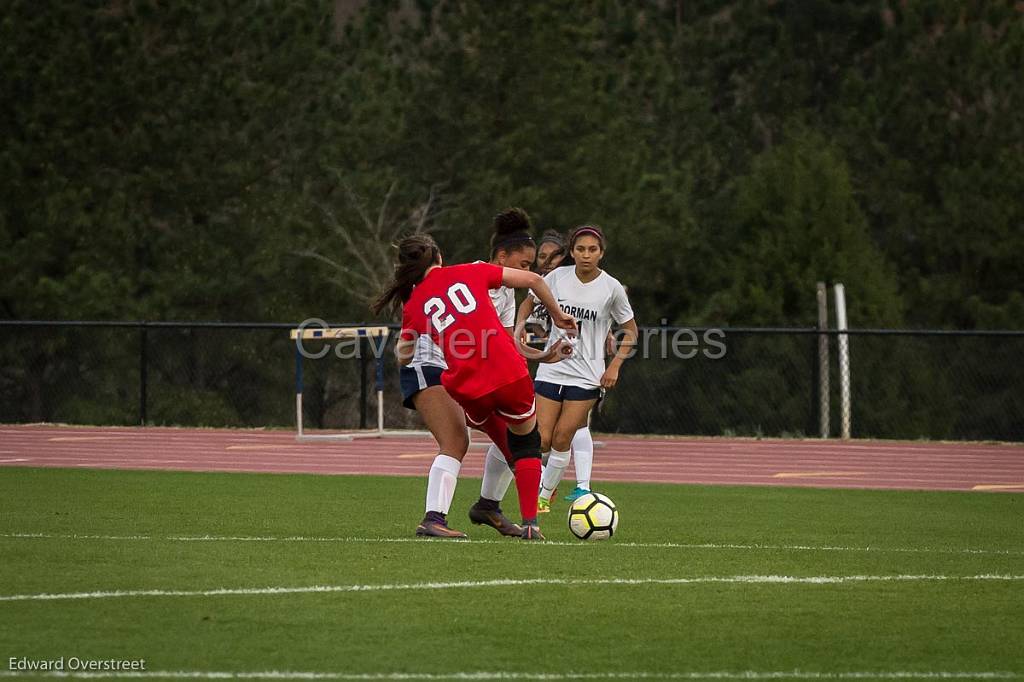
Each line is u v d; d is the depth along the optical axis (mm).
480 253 112312
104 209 109438
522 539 33531
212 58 115250
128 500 43688
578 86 116250
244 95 114125
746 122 139875
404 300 34250
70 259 107375
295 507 42125
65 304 103438
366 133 115812
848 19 143125
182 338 105312
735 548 32812
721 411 100375
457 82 116562
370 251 112875
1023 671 20766
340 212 114250
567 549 31531
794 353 101812
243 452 68000
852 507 45188
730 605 25125
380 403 77938
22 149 108938
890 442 79250
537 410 40500
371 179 114188
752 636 22734
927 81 130500
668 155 127438
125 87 111562
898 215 126688
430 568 28219
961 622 23984
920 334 79562
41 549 30531
